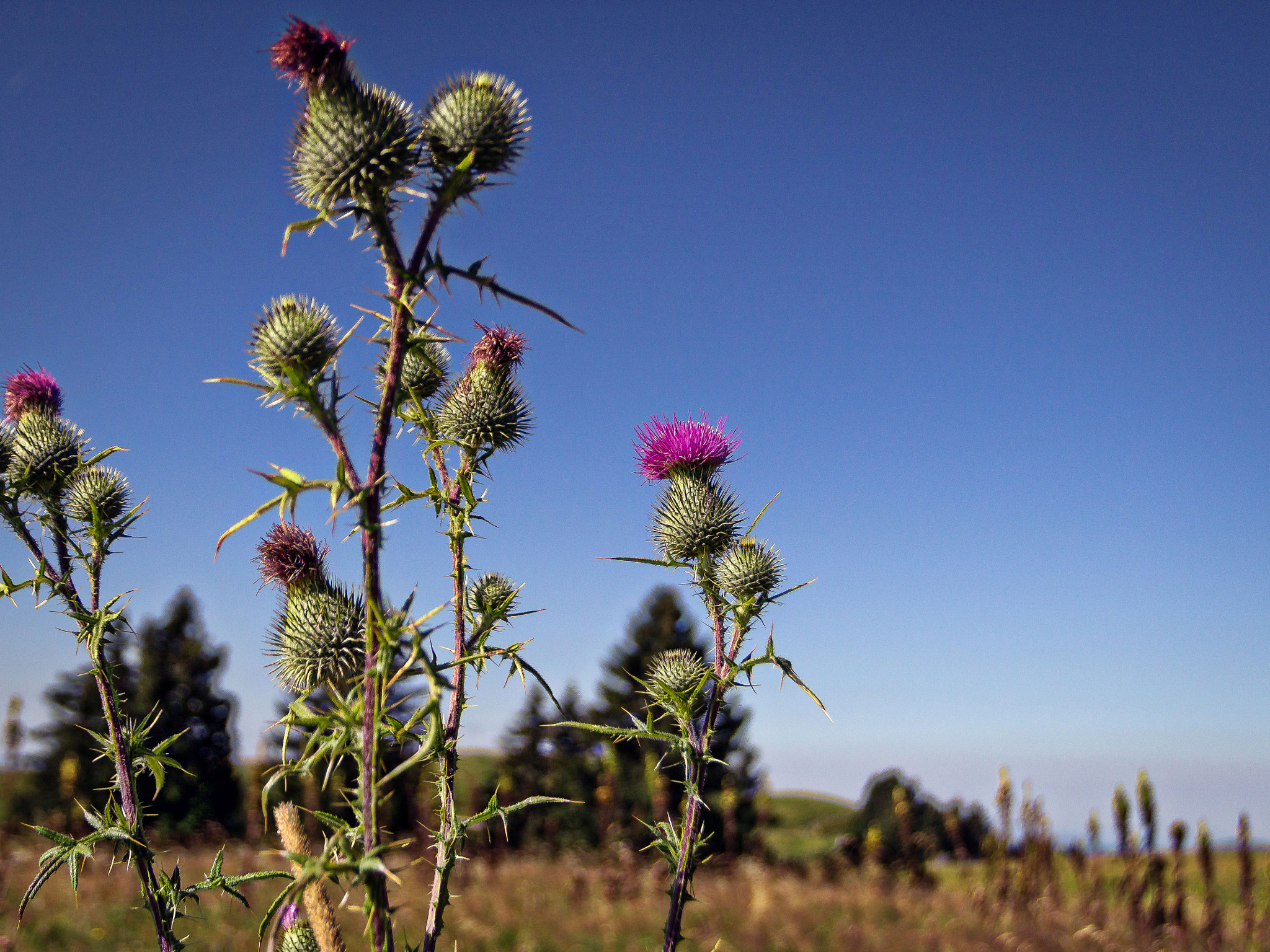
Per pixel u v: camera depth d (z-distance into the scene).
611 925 13.31
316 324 3.14
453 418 4.52
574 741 31.70
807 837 34.56
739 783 30.42
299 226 2.74
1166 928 10.88
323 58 3.09
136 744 3.18
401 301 2.58
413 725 2.99
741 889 17.36
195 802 31.55
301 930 3.07
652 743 24.31
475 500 3.79
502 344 4.91
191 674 34.94
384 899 2.21
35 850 16.58
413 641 2.33
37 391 4.41
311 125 2.97
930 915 14.30
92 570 3.37
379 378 4.58
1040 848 13.78
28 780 30.73
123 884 14.28
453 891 15.20
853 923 13.73
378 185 2.81
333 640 3.28
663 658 4.36
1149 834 11.27
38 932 11.35
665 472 5.59
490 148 3.05
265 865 16.11
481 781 29.41
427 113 3.33
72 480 3.88
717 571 4.78
